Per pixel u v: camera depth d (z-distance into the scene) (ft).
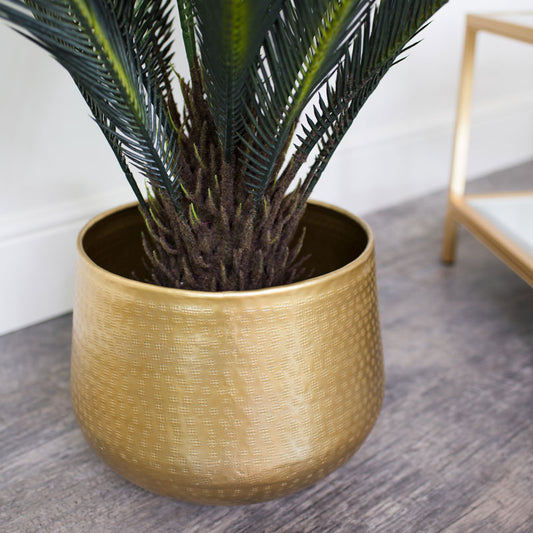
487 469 2.81
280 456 2.25
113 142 2.30
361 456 2.89
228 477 2.24
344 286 2.21
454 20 5.31
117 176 3.95
